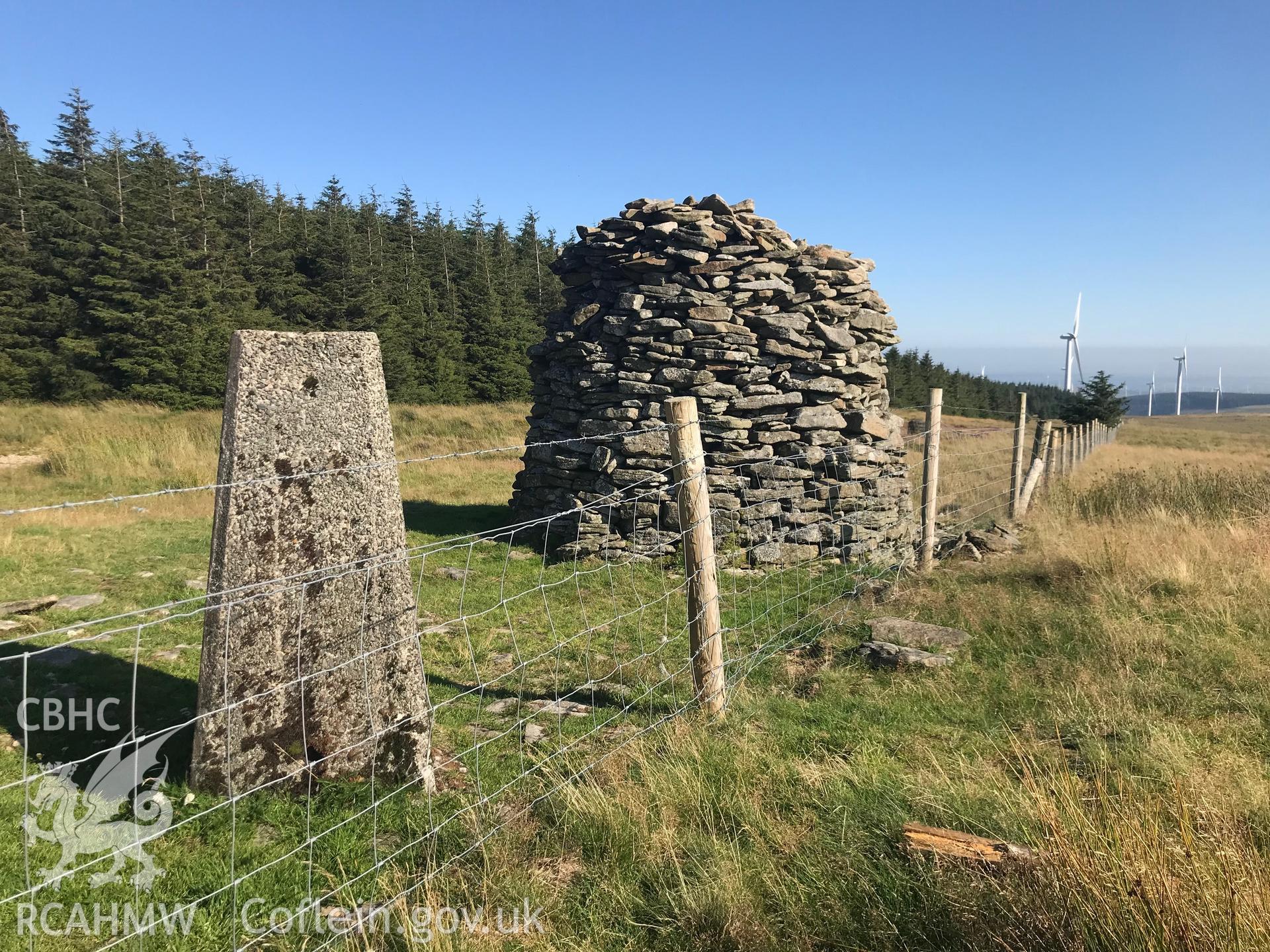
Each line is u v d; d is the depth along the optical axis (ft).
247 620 11.12
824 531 28.94
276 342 11.27
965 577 24.91
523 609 22.80
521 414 107.34
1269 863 9.12
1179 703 14.97
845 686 16.53
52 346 106.83
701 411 29.14
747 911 9.04
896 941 8.52
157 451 52.85
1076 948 7.63
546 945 8.68
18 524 31.86
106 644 18.07
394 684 12.16
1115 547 24.45
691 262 30.12
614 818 10.68
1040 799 9.74
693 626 14.49
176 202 126.00
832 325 31.07
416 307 146.51
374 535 12.01
